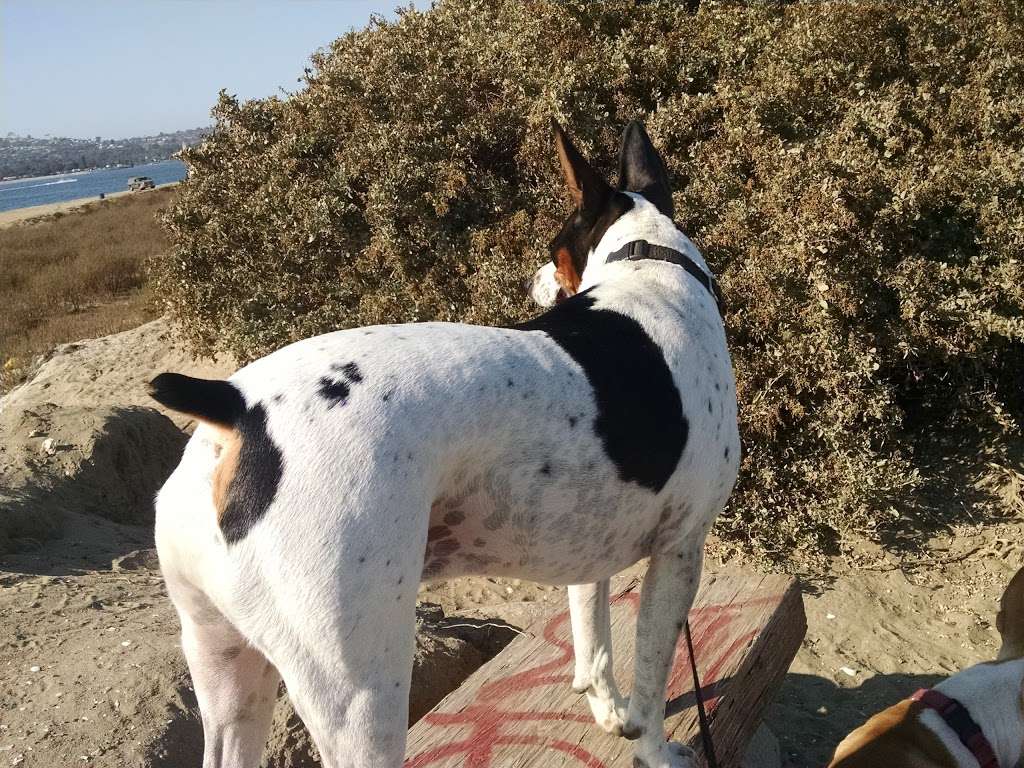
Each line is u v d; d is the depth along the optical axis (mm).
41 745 1175
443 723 1188
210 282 2812
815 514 1891
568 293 1238
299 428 745
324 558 711
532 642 1365
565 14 2623
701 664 1256
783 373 1938
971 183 2018
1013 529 1887
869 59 2379
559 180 2320
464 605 1928
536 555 893
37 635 1469
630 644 1316
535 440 833
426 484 765
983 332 1909
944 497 1997
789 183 2029
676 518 976
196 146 2990
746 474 1964
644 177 1253
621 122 2420
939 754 995
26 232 10250
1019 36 2410
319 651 717
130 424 2525
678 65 2510
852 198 1979
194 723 1257
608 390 883
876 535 1920
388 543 731
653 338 960
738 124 2250
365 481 731
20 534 1994
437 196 2387
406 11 3021
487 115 2500
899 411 1964
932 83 2330
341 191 2549
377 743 735
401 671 750
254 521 724
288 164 2645
